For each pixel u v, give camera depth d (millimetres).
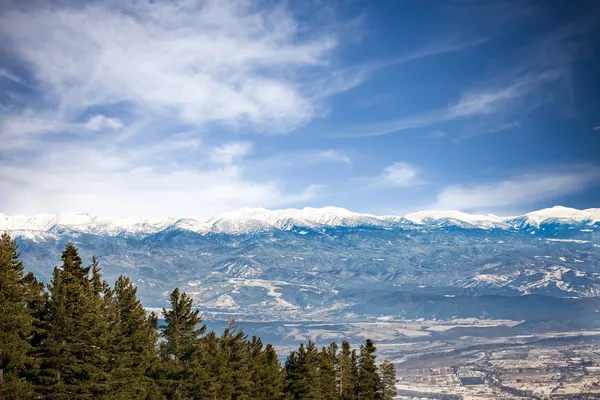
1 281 51656
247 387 83875
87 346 56406
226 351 82375
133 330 69500
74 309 56875
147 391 67875
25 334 51625
